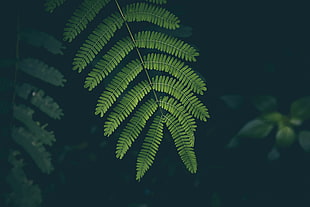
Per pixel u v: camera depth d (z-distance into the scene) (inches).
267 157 156.8
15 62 48.4
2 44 49.1
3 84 47.6
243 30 121.9
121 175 164.9
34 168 49.0
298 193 157.5
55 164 153.0
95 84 44.9
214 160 158.4
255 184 159.2
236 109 138.3
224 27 108.7
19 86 47.9
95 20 53.7
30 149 47.3
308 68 150.8
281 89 151.3
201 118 46.1
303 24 140.3
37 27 52.3
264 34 134.4
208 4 94.2
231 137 150.4
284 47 145.2
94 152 161.8
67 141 153.3
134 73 45.8
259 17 127.0
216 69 124.0
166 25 46.4
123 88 45.4
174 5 69.3
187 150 46.6
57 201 150.2
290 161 157.8
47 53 53.8
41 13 52.6
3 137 47.0
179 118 46.4
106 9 49.0
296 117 127.8
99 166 164.6
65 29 44.6
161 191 161.3
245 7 118.6
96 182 163.3
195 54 46.3
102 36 45.4
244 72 137.5
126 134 45.9
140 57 45.9
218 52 113.0
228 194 158.4
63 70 57.4
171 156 153.4
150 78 46.9
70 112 61.9
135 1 47.9
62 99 60.1
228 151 155.3
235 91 140.7
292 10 136.1
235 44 121.3
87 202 159.3
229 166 158.7
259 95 130.0
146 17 46.4
